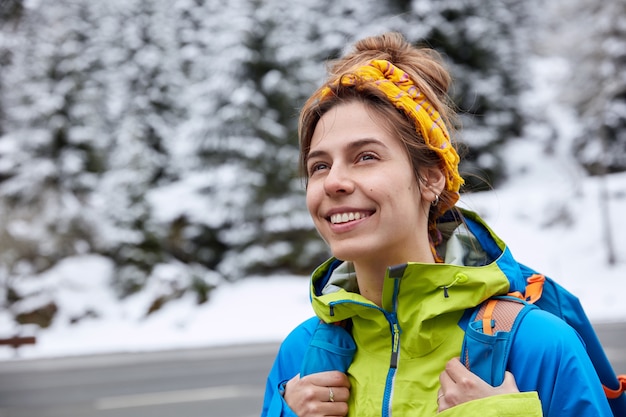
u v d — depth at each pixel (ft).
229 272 60.80
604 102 76.48
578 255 68.13
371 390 4.55
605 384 5.07
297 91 62.34
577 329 4.94
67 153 65.16
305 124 5.05
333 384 4.66
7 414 25.29
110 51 72.18
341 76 4.80
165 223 63.82
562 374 4.14
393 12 77.05
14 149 66.13
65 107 65.87
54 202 63.67
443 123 4.82
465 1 76.95
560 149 91.35
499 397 3.92
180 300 57.41
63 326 55.62
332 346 4.83
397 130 4.57
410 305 4.47
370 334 4.69
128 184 63.98
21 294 57.77
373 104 4.63
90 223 63.67
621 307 53.78
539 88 100.17
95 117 66.64
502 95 84.23
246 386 28.30
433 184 4.76
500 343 4.20
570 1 78.89
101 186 66.28
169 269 58.75
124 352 44.14
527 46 91.09
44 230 63.05
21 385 31.48
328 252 61.62
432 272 4.36
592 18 77.41
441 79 5.16
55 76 66.90
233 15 64.80
